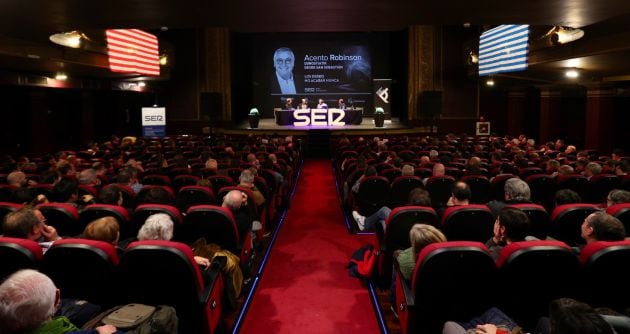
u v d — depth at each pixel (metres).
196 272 3.23
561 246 3.03
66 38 11.63
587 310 1.85
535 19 8.13
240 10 7.54
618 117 18.11
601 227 3.46
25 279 2.00
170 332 2.77
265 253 6.43
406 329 3.41
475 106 23.06
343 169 10.23
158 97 23.12
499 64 15.05
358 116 21.66
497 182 7.07
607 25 9.40
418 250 3.43
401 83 23.89
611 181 6.95
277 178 8.61
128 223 4.60
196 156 12.29
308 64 23.80
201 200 5.74
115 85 19.73
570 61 12.41
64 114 19.08
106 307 3.31
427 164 8.97
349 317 4.60
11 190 6.30
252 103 24.48
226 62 22.94
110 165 9.95
